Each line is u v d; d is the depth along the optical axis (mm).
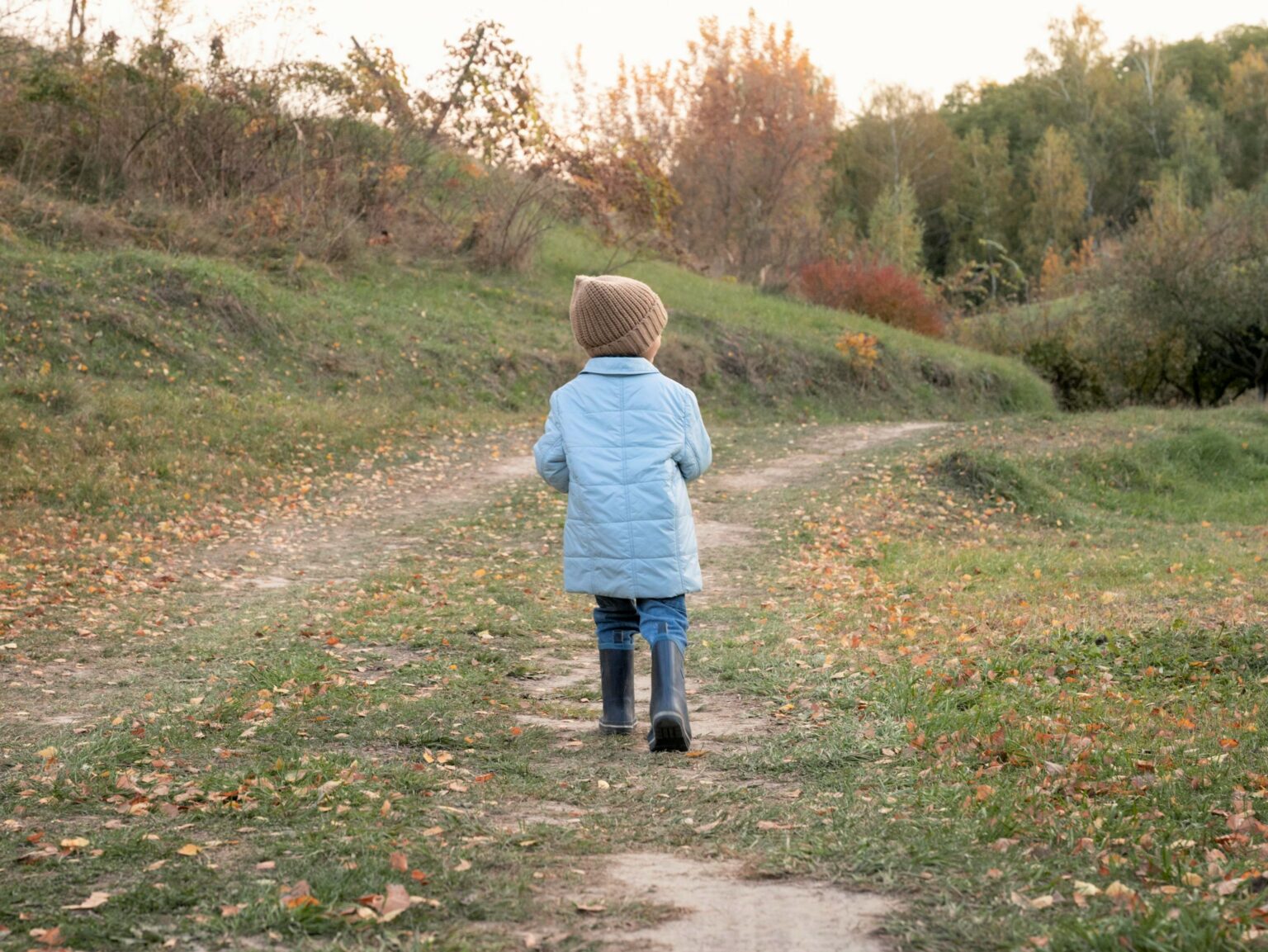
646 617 4008
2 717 4875
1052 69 81812
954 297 43969
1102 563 9789
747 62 44094
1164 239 31156
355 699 4969
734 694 5242
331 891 2676
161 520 11180
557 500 12805
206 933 2463
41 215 20469
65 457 12859
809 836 3127
